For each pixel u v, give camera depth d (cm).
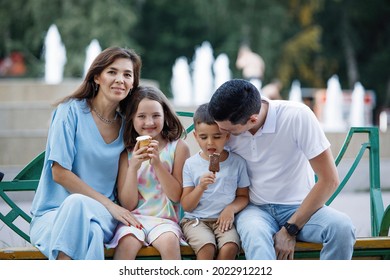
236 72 4147
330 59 4681
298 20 4478
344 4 4656
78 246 611
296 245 655
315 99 2689
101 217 636
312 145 650
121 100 698
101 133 687
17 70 3447
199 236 648
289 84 4366
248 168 676
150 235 645
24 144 1588
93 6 3738
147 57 4394
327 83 4656
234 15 4209
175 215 678
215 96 635
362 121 2452
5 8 3912
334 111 2442
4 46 3909
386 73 4588
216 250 653
